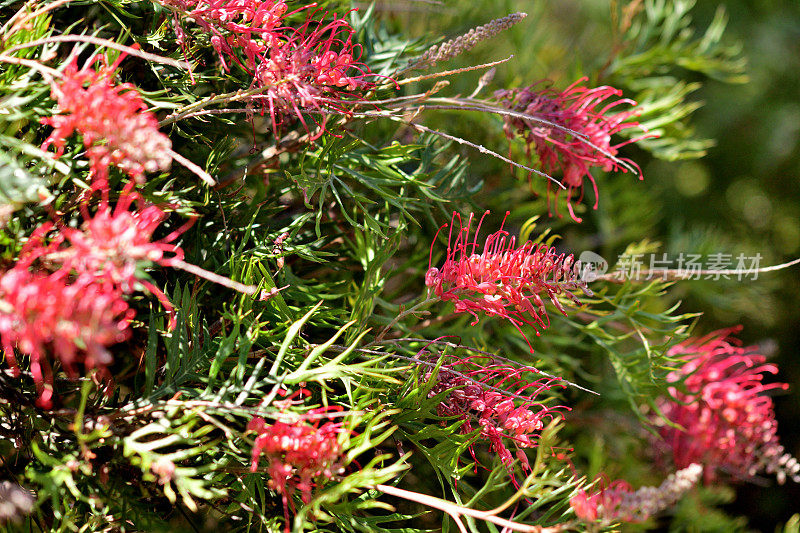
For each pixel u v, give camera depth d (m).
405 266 1.19
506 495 1.15
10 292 0.91
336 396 1.04
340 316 1.10
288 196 1.13
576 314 1.17
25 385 1.01
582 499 1.00
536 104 1.08
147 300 1.05
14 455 1.03
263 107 1.02
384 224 1.07
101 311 0.91
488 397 1.03
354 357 1.05
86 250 0.92
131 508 1.00
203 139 1.06
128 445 0.96
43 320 0.91
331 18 1.12
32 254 0.94
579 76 1.31
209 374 1.00
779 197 2.79
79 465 0.97
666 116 1.25
